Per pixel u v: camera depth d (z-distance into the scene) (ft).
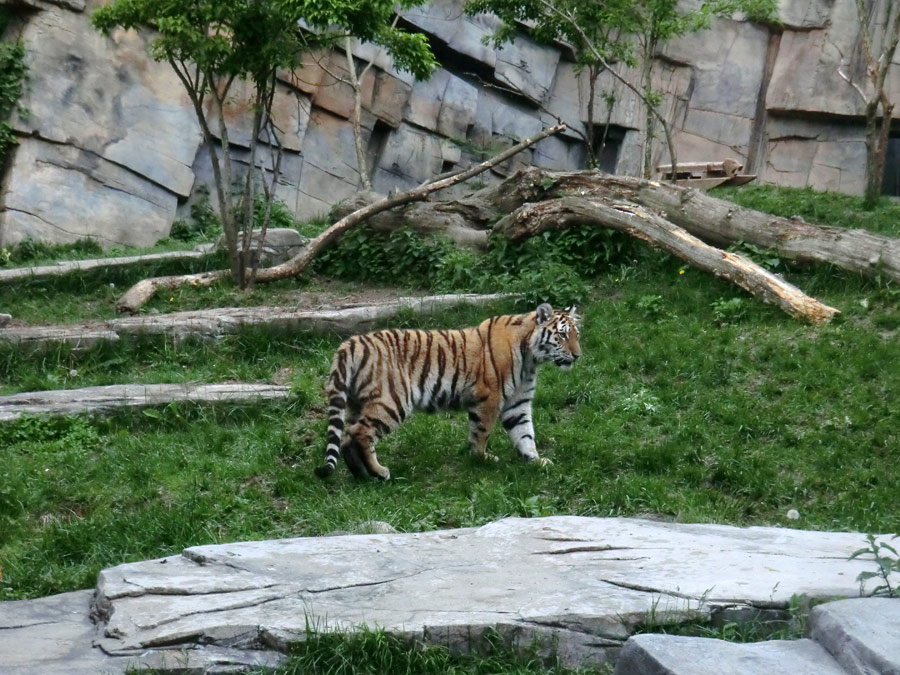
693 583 22.81
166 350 47.88
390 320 50.75
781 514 33.68
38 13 75.87
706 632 21.24
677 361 44.80
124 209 79.41
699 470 36.01
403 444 38.96
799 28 98.43
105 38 78.69
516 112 103.04
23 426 38.86
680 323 49.08
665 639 18.56
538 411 41.73
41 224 75.10
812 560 24.64
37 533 31.42
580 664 21.11
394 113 94.32
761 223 53.98
